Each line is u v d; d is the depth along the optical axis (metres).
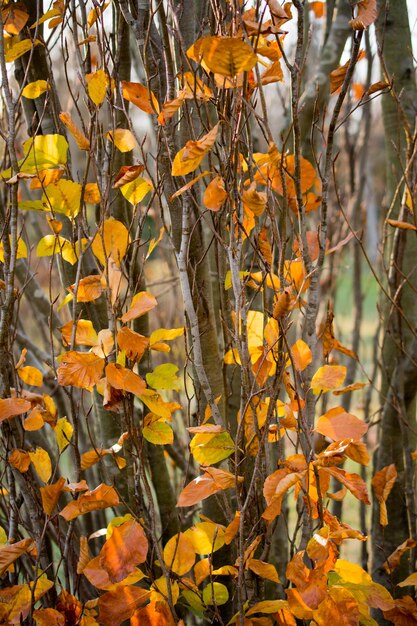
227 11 2.70
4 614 2.74
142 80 3.10
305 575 2.64
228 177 2.68
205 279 2.77
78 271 2.72
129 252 2.88
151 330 3.89
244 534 2.76
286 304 2.62
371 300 7.27
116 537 2.66
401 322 3.03
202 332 2.78
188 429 2.67
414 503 2.96
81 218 2.74
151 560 2.80
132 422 2.75
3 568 2.72
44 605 2.87
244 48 2.53
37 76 2.87
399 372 3.02
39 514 2.83
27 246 2.86
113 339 2.70
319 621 2.66
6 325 2.74
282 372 2.71
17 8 2.76
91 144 2.72
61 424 2.81
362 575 2.72
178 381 2.78
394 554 2.89
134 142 2.72
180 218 2.74
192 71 2.61
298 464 2.69
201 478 2.68
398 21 3.02
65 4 2.75
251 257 2.96
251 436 2.76
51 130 2.87
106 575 2.68
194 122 2.76
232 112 2.68
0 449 2.91
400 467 3.05
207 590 2.76
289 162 2.74
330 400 4.45
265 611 2.71
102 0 2.73
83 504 2.68
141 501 2.78
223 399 2.82
